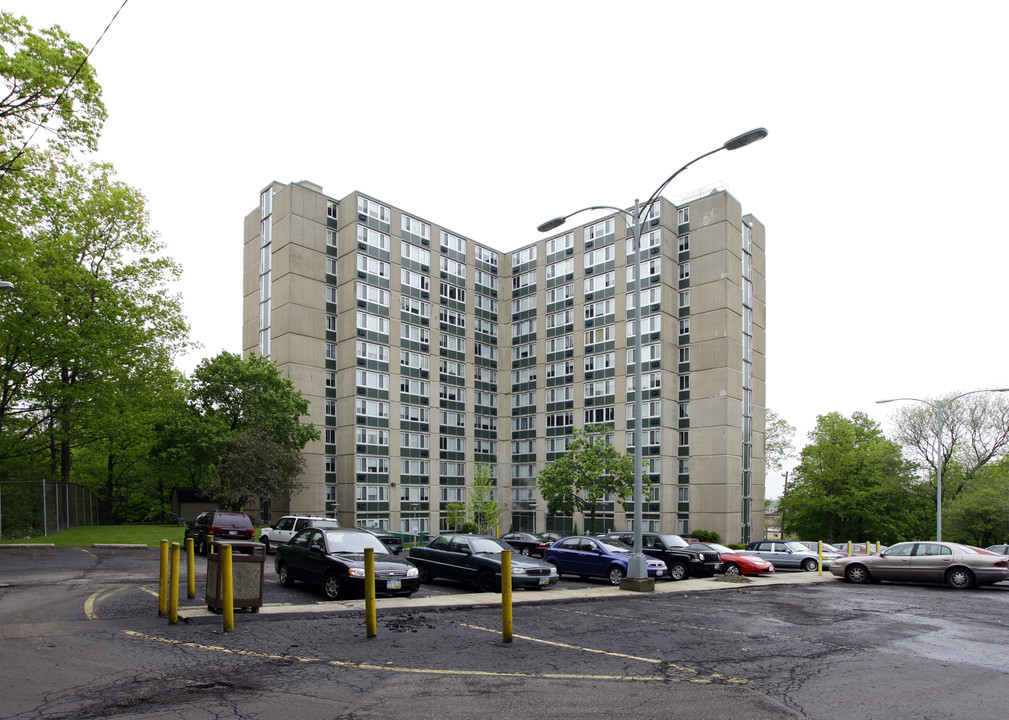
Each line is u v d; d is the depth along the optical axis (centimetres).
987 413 5294
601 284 6000
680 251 5631
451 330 6353
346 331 5478
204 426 3950
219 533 2431
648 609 1410
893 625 1247
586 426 4975
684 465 5372
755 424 5619
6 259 2516
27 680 753
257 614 1174
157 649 907
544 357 6456
